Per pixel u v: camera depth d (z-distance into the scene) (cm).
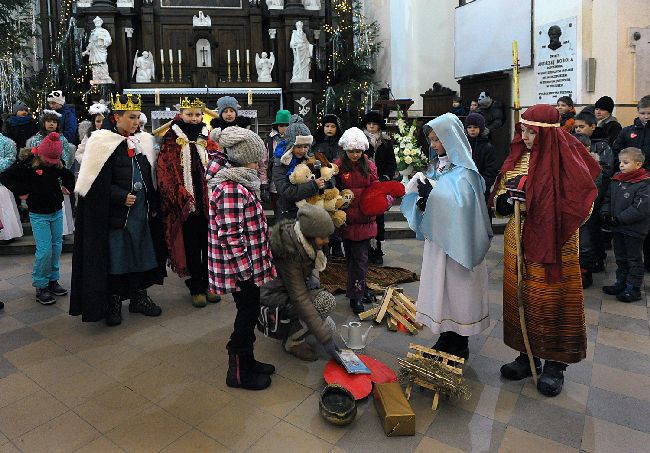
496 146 880
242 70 1104
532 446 240
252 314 290
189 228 414
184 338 367
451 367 278
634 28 672
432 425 258
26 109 712
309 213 290
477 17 909
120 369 321
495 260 546
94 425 261
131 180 379
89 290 366
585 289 464
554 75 755
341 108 1057
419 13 1036
